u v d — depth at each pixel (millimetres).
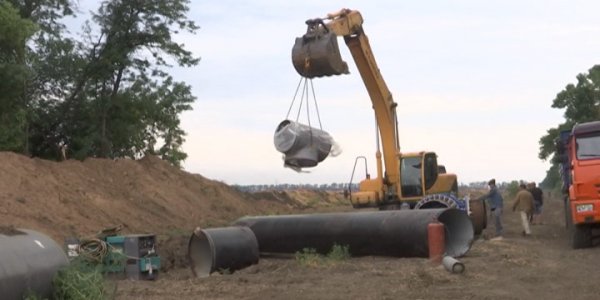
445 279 12359
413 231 15914
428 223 15797
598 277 12633
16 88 29953
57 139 40875
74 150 40625
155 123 44375
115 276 13820
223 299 11102
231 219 30562
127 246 14055
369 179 21453
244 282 12883
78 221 20891
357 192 21344
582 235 17953
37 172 23219
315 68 15758
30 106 37812
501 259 15203
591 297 10617
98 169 27672
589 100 65312
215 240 14742
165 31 39562
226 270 14742
